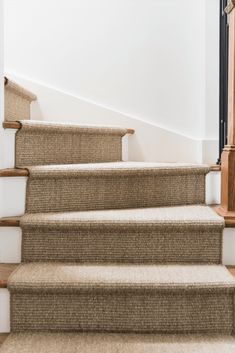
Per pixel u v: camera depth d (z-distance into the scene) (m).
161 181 2.21
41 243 1.91
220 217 1.92
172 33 2.98
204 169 2.25
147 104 3.02
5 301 1.68
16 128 2.10
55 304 1.69
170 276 1.73
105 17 3.02
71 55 3.04
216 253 1.90
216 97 2.84
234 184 1.99
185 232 1.89
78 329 1.69
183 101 2.99
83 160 2.49
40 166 2.12
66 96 3.03
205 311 1.68
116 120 3.03
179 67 2.98
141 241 1.91
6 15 3.04
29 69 3.06
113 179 2.14
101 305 1.69
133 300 1.69
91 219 1.90
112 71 3.04
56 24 3.04
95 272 1.77
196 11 2.95
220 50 2.47
